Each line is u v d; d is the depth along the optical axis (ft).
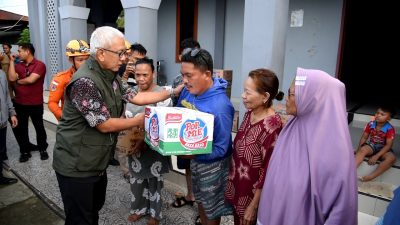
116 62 5.70
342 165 4.14
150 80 7.79
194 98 6.37
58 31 24.17
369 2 24.98
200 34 21.58
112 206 9.80
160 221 8.95
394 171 9.84
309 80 4.30
